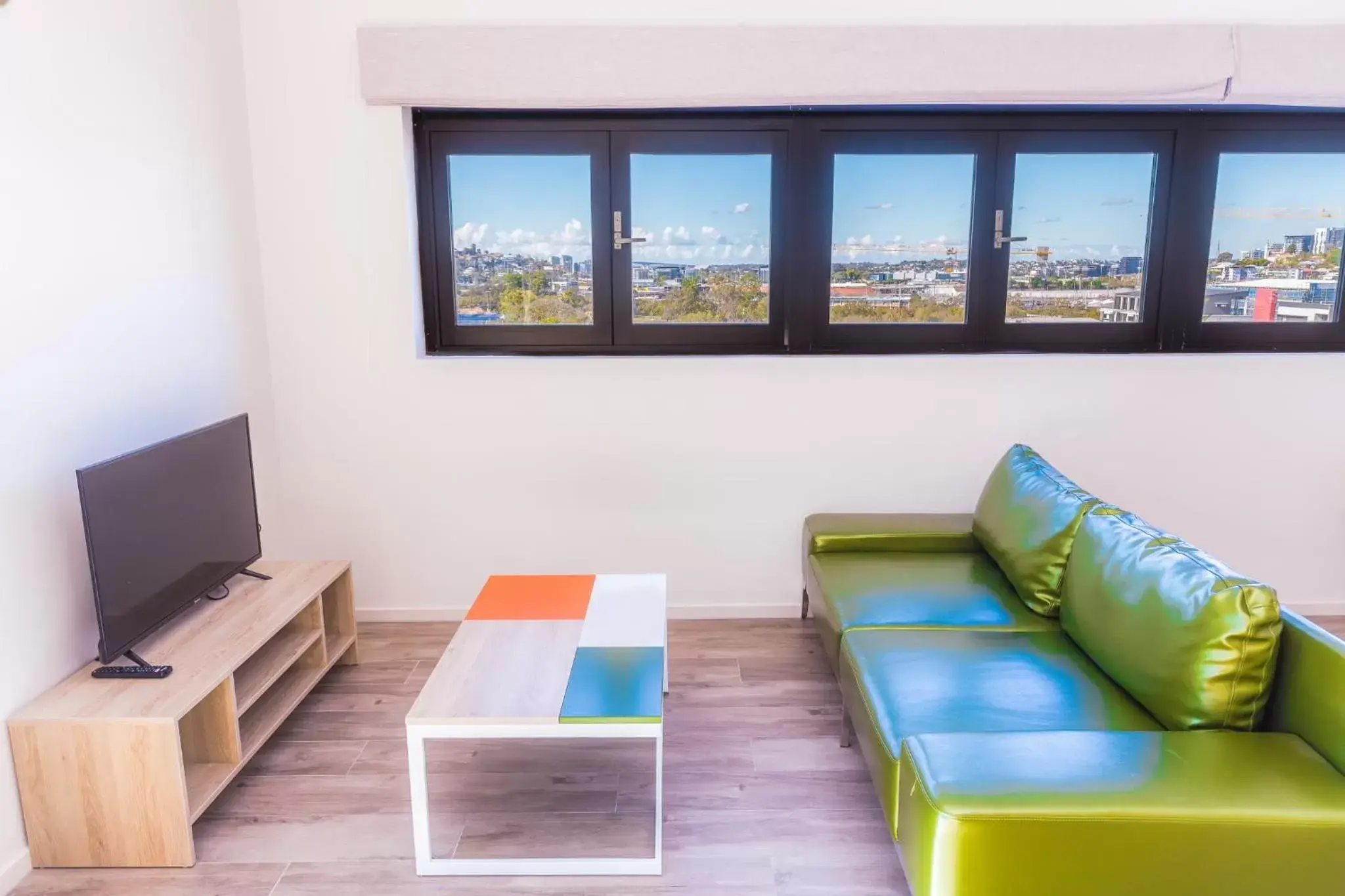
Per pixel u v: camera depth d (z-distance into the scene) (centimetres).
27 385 209
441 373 335
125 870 205
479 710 197
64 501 221
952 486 346
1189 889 142
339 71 314
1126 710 192
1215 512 348
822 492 347
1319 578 353
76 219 226
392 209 324
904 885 199
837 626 248
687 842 214
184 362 276
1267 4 309
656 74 308
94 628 232
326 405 338
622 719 194
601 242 339
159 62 262
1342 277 341
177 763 200
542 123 330
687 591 354
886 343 348
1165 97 308
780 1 309
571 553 350
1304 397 338
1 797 197
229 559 268
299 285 329
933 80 306
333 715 277
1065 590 234
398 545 349
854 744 258
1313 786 146
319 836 217
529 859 206
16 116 205
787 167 333
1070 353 342
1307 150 331
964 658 219
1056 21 309
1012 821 140
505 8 309
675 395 338
